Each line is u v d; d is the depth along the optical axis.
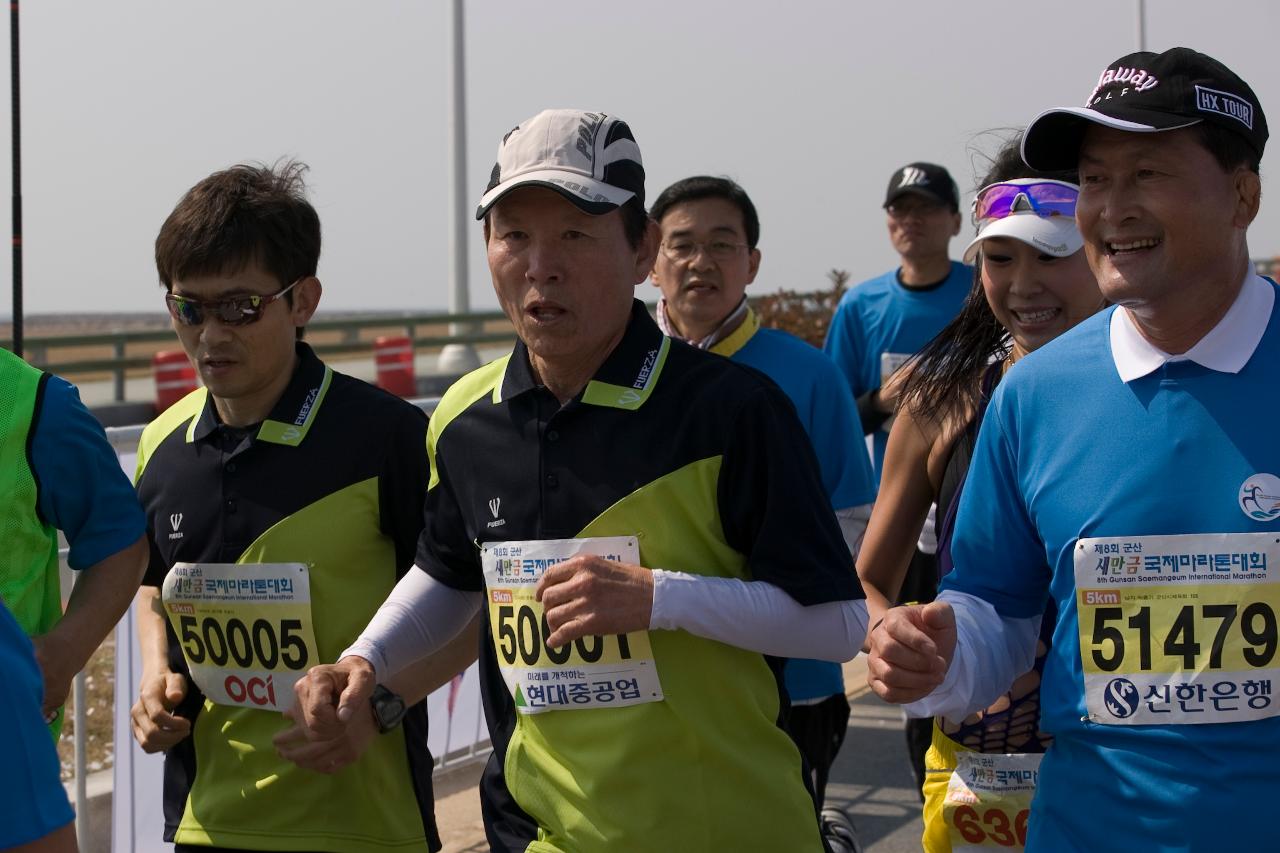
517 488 2.44
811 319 10.88
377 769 2.93
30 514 2.72
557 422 2.42
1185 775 2.07
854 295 6.36
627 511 2.36
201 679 3.02
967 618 2.39
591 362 2.44
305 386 3.01
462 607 2.72
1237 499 2.05
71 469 2.78
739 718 2.39
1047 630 2.51
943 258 6.14
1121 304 2.10
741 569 2.40
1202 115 1.99
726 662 2.37
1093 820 2.17
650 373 2.40
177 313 2.94
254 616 2.95
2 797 1.61
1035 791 2.53
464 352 23.61
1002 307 3.03
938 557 3.01
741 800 2.38
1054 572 2.23
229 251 2.87
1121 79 2.06
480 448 2.50
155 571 3.11
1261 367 2.08
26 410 2.70
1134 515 2.12
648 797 2.34
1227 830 2.04
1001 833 2.73
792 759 2.46
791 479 2.33
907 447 3.06
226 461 2.99
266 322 2.93
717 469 2.34
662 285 4.49
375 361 22.30
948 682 2.32
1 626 1.68
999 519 2.36
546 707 2.39
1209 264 2.05
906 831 5.10
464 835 4.84
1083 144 2.13
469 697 5.41
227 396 2.96
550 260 2.33
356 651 2.59
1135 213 2.05
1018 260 2.97
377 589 2.97
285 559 2.94
